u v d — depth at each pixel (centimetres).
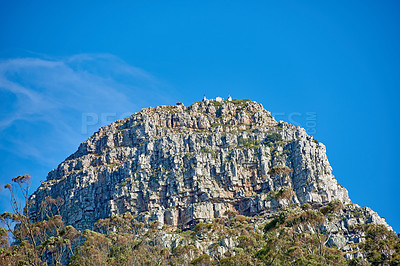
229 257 16812
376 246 16888
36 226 18738
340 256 16612
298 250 15512
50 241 17700
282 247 16388
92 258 17612
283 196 18838
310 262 14300
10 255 15938
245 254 16862
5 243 16562
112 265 17375
